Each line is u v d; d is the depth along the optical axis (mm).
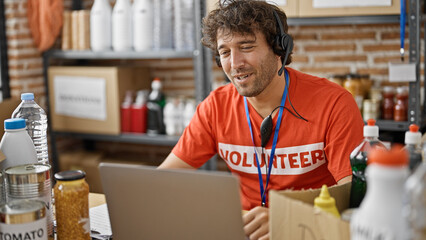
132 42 3188
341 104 1600
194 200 1043
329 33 3033
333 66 3049
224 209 1018
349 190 1157
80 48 3273
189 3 2971
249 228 1266
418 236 754
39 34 3350
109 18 3211
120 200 1130
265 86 1579
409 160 1078
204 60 2977
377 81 2959
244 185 1735
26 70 3350
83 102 3307
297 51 3119
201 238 1063
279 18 1587
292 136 1637
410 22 2393
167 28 3066
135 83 3346
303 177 1645
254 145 1681
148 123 3209
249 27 1507
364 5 2500
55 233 1300
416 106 2449
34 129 1649
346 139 1558
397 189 712
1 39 3295
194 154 1785
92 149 3791
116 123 3219
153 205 1092
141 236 1133
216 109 1762
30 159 1318
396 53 2896
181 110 3129
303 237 950
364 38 2959
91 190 2121
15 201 1119
